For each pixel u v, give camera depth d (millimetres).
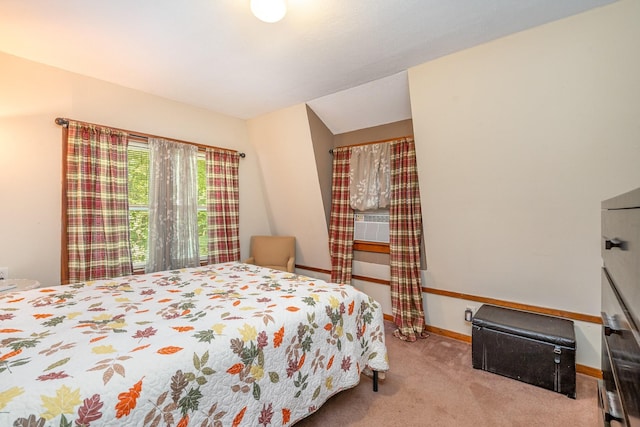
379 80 2311
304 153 3154
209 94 2670
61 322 1245
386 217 3072
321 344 1490
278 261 3508
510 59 1717
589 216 1851
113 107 2473
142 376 904
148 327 1208
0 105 1991
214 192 3160
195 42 1800
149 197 2682
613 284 866
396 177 2812
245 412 1137
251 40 1766
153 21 1596
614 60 1472
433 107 2111
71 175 2240
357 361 1676
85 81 2324
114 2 1446
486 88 1860
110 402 822
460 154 2156
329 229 3443
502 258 2312
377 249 3123
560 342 1829
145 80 2387
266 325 1290
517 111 1820
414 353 2391
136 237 2680
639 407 546
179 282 1957
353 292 1804
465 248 2471
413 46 1812
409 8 1457
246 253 3631
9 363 905
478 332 2129
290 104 2912
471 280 2557
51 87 2174
